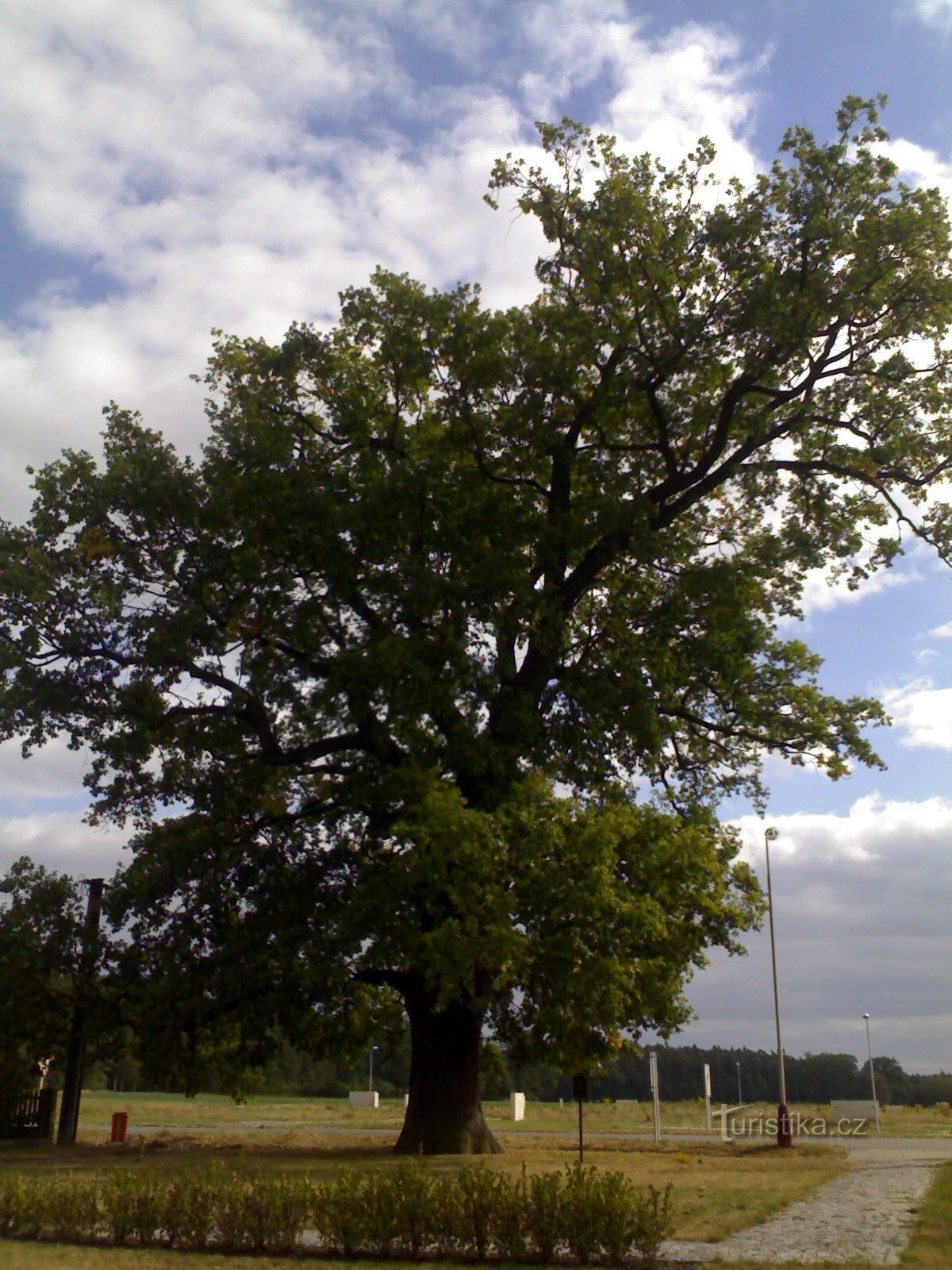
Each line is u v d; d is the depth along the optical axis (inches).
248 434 947.3
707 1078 1438.2
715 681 1059.9
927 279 921.5
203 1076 1020.5
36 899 1024.2
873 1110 1596.9
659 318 951.6
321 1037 1019.3
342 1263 433.4
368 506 900.6
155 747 948.0
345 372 986.1
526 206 979.3
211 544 930.1
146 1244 479.8
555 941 785.6
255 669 920.9
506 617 917.2
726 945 1039.0
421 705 871.7
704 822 1074.1
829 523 1016.9
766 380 981.8
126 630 935.7
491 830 790.5
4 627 932.0
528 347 927.0
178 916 993.5
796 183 932.0
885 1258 416.2
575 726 989.2
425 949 806.5
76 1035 1040.8
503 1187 452.8
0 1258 430.3
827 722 1055.0
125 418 990.4
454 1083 928.3
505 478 1002.1
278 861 982.4
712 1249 450.9
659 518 991.6
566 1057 786.2
